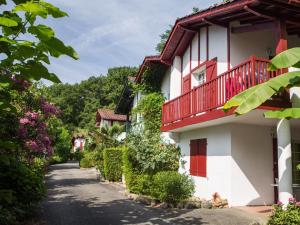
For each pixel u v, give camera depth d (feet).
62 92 235.20
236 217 31.53
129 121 92.38
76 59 10.23
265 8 31.60
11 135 32.89
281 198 30.30
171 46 51.98
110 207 36.91
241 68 31.81
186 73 50.85
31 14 9.64
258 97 22.41
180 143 51.29
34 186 28.25
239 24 39.78
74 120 226.58
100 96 226.99
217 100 35.68
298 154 42.01
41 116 46.83
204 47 45.24
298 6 30.50
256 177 38.27
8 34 10.50
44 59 10.64
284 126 30.91
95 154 89.45
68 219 30.40
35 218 30.22
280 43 31.58
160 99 58.59
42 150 44.29
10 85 12.05
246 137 38.45
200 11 39.83
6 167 26.68
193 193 42.68
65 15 9.57
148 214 33.09
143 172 45.80
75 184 61.36
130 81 73.00
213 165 40.81
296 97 31.35
